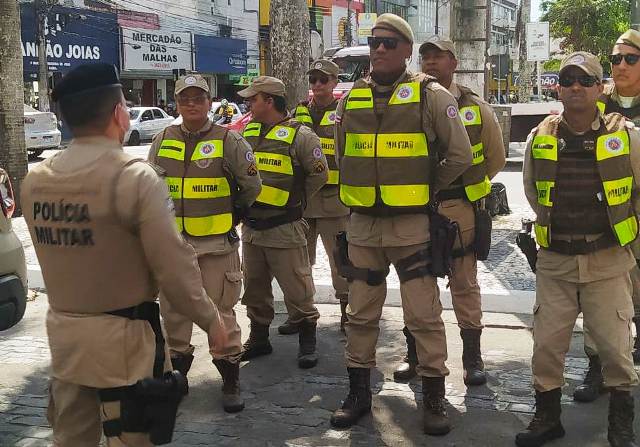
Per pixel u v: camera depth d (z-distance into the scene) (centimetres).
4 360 520
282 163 487
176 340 434
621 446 361
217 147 427
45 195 249
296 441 387
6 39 1056
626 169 351
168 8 3538
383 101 388
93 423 266
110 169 243
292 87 864
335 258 418
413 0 6506
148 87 3559
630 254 364
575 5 3362
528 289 670
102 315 248
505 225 999
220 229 426
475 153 456
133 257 248
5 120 1071
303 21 865
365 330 410
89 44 3112
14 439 393
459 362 500
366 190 390
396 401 438
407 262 390
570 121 358
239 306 654
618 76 464
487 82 994
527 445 374
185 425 409
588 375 439
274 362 514
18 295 420
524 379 471
